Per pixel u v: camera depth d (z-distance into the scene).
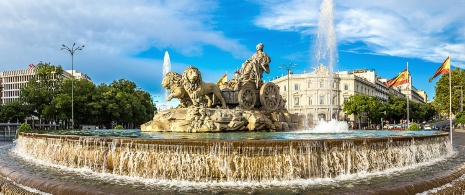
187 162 11.61
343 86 103.12
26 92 61.34
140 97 80.38
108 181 11.37
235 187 10.60
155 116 20.92
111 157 12.75
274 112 23.17
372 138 12.96
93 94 61.25
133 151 12.36
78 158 13.73
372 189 9.88
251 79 22.81
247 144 11.44
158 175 11.83
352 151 12.40
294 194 9.63
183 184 11.06
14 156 17.53
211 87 21.12
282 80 106.69
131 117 67.19
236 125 19.75
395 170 13.32
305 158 11.68
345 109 87.50
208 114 19.72
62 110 57.53
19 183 11.75
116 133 18.52
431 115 132.50
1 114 65.06
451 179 11.91
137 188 10.33
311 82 101.12
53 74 65.44
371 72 126.31
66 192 10.12
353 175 12.24
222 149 11.46
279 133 18.66
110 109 60.75
